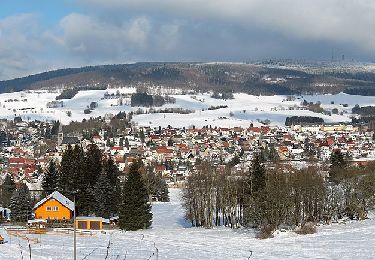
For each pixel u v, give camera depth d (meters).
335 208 107.06
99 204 112.12
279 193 95.69
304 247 81.06
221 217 119.38
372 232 92.06
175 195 192.88
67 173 115.06
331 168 147.50
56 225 102.75
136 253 75.62
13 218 110.38
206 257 73.69
